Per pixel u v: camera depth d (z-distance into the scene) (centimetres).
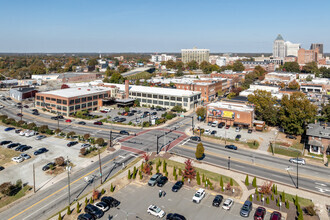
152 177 6056
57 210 4950
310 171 6694
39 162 7038
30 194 5509
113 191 5641
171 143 8594
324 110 11088
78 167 6781
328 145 7856
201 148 7050
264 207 5038
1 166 6731
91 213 4741
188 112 13100
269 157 7556
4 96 17175
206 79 18925
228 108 10662
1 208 5025
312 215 4744
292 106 9338
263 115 10556
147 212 4891
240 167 6862
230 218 4716
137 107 14438
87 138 8631
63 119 11662
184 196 5478
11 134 9438
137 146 8281
